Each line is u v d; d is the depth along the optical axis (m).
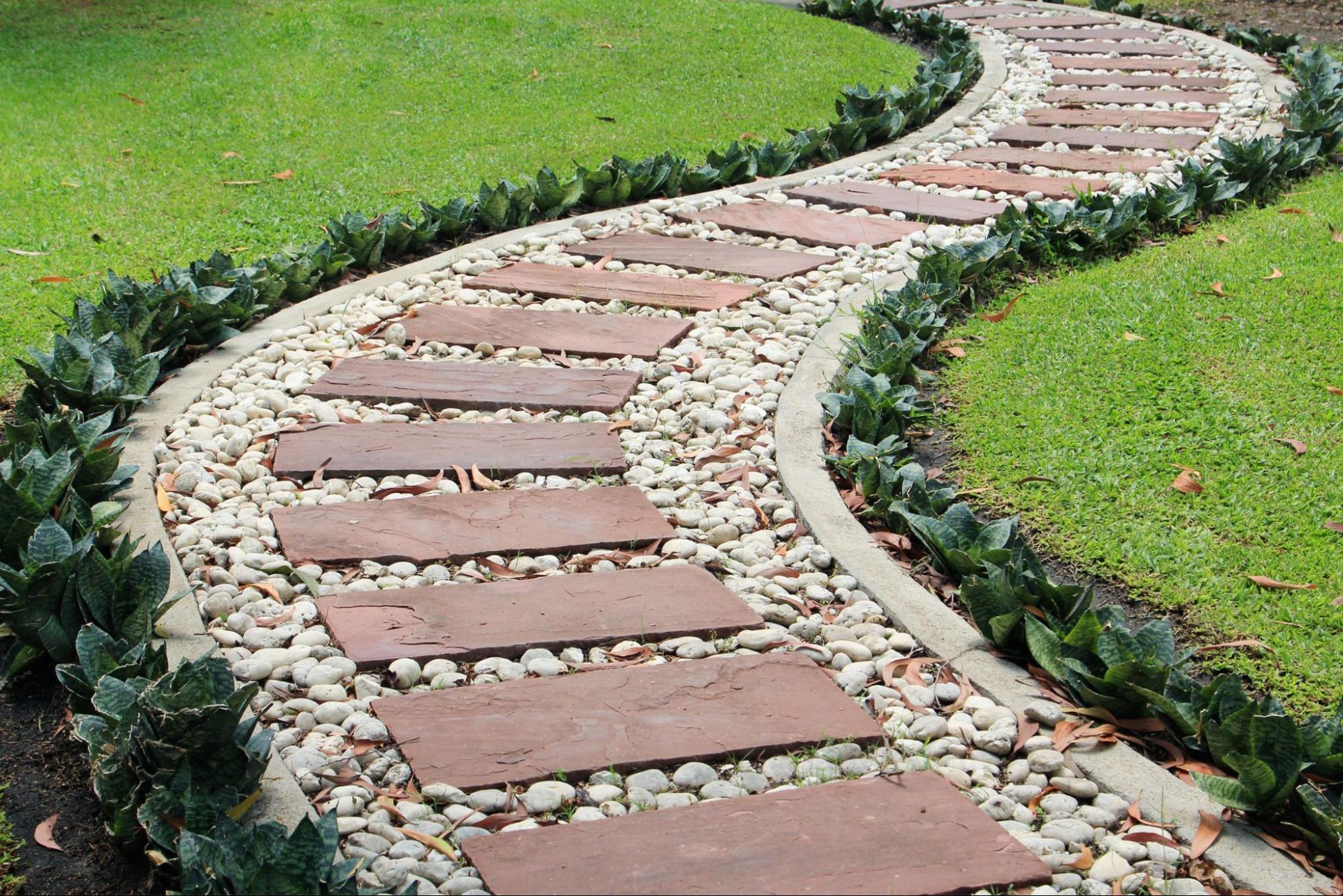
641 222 6.96
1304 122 8.10
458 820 2.73
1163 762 2.99
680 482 4.27
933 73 9.97
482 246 6.51
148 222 6.81
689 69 10.27
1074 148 8.54
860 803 2.75
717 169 7.77
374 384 4.93
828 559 3.79
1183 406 4.65
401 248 6.45
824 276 6.16
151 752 2.65
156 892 2.59
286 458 4.34
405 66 10.16
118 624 3.24
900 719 3.09
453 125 8.76
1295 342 5.08
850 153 8.45
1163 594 3.63
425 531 3.91
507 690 3.16
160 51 10.55
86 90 9.45
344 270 6.23
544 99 9.42
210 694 2.70
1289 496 4.06
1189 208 6.77
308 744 2.97
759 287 5.98
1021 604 3.38
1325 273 5.71
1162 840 2.68
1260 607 3.55
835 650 3.37
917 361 5.22
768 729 3.02
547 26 11.38
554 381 4.98
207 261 6.07
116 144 8.20
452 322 5.55
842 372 5.03
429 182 7.52
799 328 5.44
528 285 5.98
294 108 9.08
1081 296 5.70
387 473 4.29
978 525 3.77
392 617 3.46
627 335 5.42
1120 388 4.81
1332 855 2.64
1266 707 2.89
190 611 3.44
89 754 2.87
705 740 2.98
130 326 5.06
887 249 6.53
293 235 6.64
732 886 2.51
